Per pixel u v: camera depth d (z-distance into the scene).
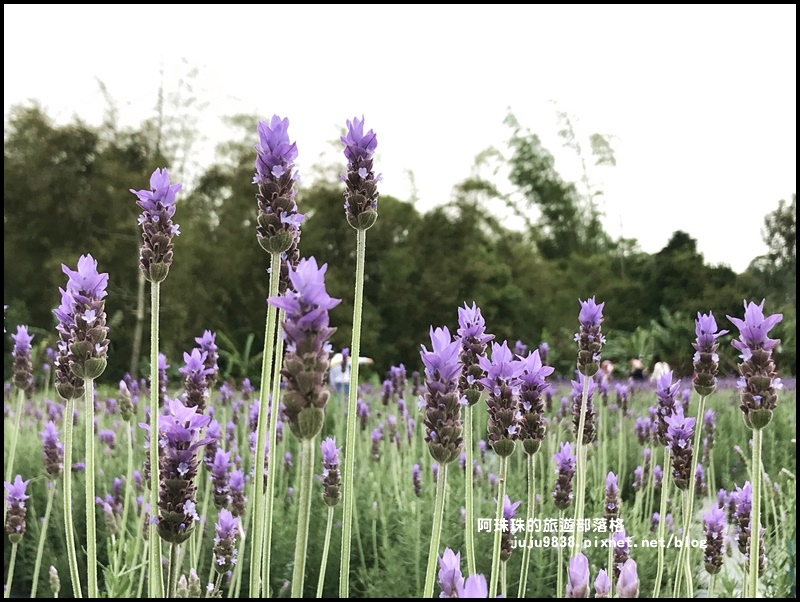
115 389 13.81
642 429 6.40
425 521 5.98
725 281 19.67
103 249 20.50
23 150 21.88
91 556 2.53
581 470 3.38
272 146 2.50
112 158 22.88
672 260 21.28
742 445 8.47
